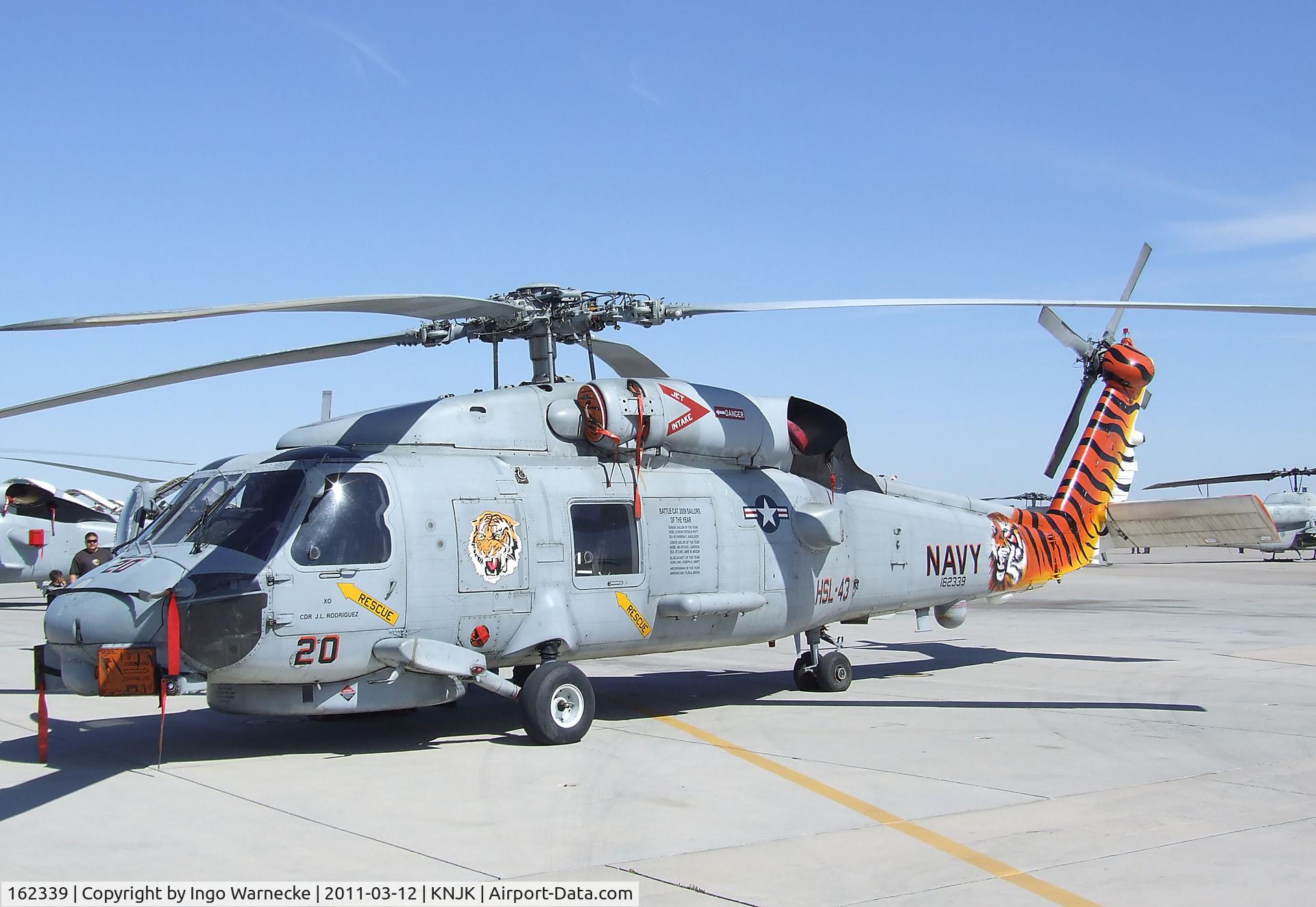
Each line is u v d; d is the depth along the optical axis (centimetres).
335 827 679
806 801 747
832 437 1267
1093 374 1571
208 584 839
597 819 700
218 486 937
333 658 880
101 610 830
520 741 984
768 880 570
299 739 991
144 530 955
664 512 1095
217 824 684
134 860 608
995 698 1229
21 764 874
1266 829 670
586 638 1026
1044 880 571
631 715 1127
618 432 1059
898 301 1001
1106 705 1169
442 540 940
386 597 903
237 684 875
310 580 870
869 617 1332
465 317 1040
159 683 824
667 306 1016
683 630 1110
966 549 1392
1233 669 1441
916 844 639
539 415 1053
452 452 999
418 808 729
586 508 1041
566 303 1053
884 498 1334
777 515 1191
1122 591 3122
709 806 734
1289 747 933
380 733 1025
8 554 2761
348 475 916
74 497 2973
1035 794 766
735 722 1080
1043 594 3034
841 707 1177
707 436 1132
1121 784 798
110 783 802
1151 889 556
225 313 743
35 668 880
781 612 1184
